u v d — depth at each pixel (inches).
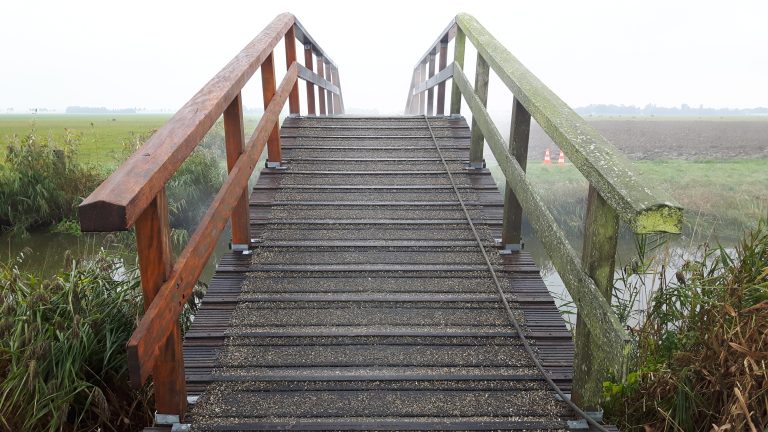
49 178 296.5
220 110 84.6
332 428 76.2
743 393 74.0
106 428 103.0
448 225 139.5
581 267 71.6
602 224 66.0
